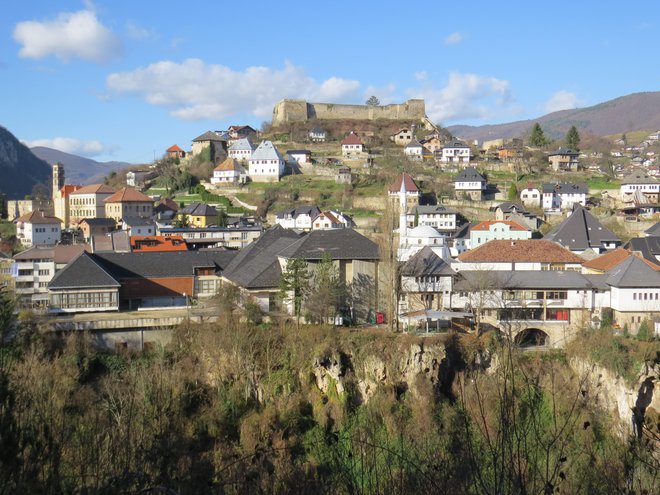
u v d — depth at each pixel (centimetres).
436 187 17925
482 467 2103
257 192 17950
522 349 7094
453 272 7819
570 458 2862
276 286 7738
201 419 5956
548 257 9300
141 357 6931
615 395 6388
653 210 16400
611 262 8725
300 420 6091
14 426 1855
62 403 4509
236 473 3156
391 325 7262
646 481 2480
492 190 18375
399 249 9519
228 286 7925
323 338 6744
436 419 5734
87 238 14250
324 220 14450
